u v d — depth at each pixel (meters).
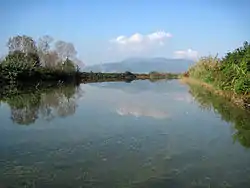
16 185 10.09
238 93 26.14
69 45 73.44
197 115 22.28
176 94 37.84
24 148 13.91
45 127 18.09
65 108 25.48
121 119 20.69
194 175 10.99
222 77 33.44
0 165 11.80
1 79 43.03
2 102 28.62
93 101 30.45
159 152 13.51
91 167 11.64
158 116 21.94
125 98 33.38
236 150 13.87
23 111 23.67
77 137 15.86
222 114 22.44
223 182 10.43
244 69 26.59
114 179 10.62
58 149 13.78
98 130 17.42
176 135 16.44
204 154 13.28
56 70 61.41
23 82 47.03
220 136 16.25
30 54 57.91
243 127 18.19
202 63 57.38
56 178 10.65
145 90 44.50
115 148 14.03
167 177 10.80
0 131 17.03
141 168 11.59
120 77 86.81
